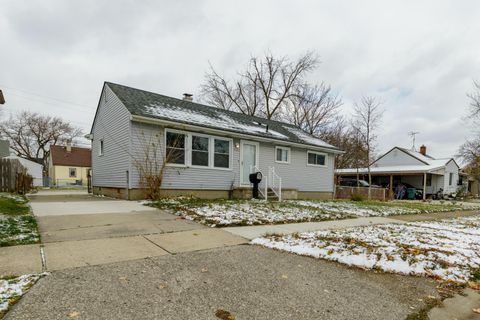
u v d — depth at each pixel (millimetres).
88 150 41156
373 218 8859
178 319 2320
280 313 2518
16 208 7582
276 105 29828
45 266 3383
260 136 13438
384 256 4230
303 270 3689
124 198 10844
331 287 3180
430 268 3840
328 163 17656
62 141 45750
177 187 11320
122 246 4418
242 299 2764
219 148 12656
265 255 4270
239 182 13234
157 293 2789
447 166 27750
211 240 5082
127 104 10648
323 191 17250
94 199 11070
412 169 25094
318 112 29406
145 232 5434
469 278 3609
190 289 2932
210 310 2508
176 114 11781
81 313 2326
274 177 14336
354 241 5055
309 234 5664
